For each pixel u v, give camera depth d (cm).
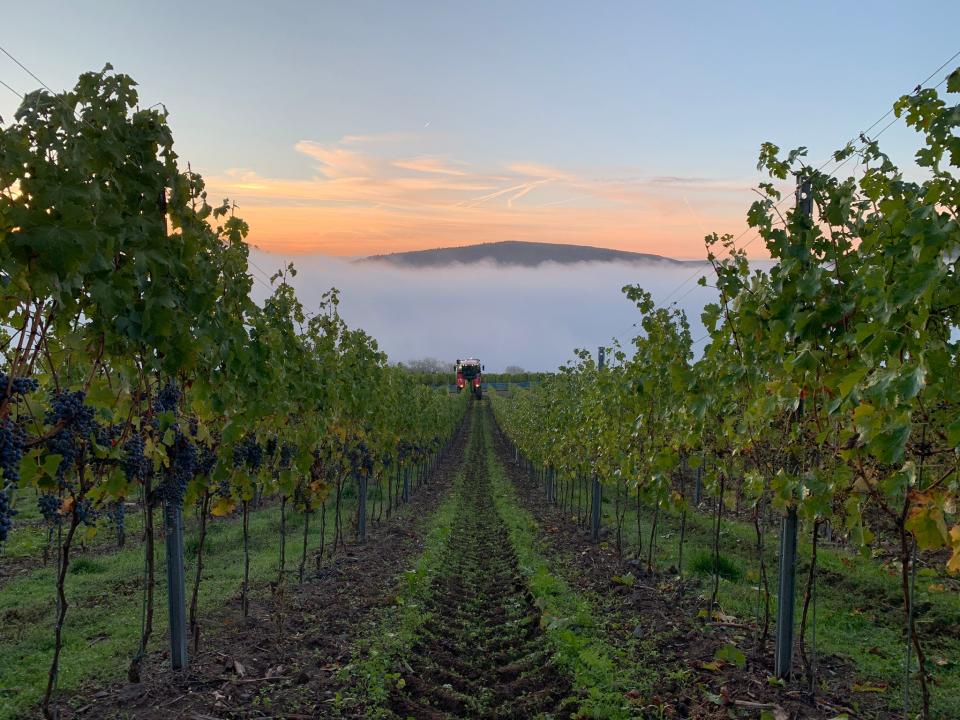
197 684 520
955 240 309
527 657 637
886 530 923
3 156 315
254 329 641
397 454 1570
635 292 905
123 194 401
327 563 1002
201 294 468
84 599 771
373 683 542
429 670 606
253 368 622
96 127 382
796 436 484
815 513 448
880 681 538
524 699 545
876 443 326
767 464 580
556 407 1672
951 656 586
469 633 729
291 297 889
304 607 750
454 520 1473
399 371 1747
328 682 545
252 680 539
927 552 874
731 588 804
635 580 874
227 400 572
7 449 323
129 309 396
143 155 411
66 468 404
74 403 391
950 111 335
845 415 407
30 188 320
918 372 307
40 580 854
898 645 618
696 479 1523
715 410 664
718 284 575
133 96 411
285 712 488
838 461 454
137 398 447
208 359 531
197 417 578
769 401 503
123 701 486
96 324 394
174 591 539
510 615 797
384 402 1344
